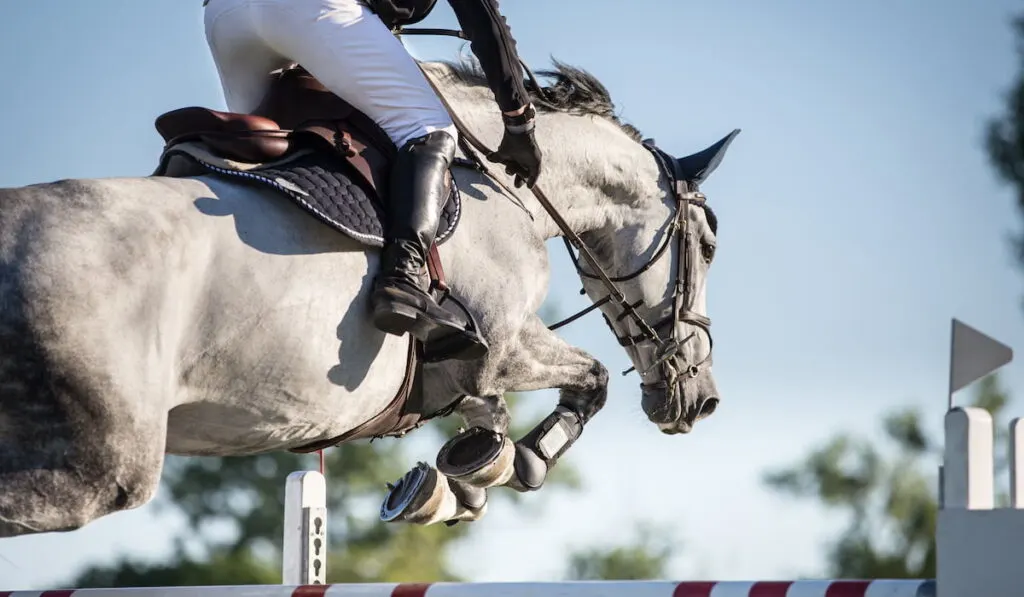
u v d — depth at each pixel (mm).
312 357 6445
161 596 7145
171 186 6273
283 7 6898
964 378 5484
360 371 6699
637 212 8562
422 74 7133
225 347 6199
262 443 6715
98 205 5910
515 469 8211
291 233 6453
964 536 5324
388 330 6590
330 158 6840
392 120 6980
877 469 47094
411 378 7066
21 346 5535
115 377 5742
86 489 5762
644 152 8609
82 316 5660
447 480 8211
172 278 5988
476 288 7191
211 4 7203
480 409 7711
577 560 48344
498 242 7336
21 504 5613
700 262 8906
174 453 6785
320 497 8734
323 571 8680
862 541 46875
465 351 6922
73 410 5676
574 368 8133
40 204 5777
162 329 5945
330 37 6898
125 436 5797
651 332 8562
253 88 7359
